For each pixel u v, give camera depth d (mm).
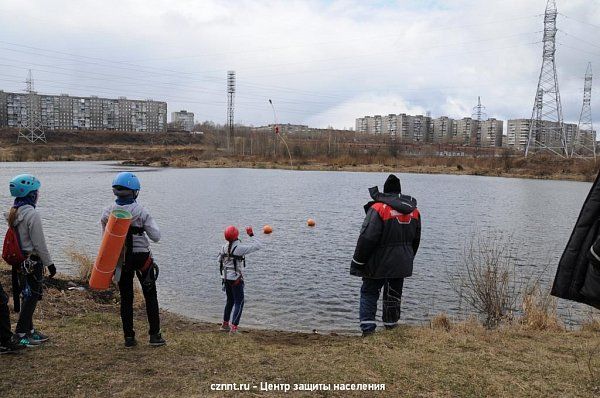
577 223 3621
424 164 87375
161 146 156875
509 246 18781
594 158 74062
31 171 64375
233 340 6816
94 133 160375
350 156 95250
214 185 46125
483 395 4867
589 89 102000
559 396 4875
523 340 6902
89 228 20859
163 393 4691
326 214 26953
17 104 183000
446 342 6645
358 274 7285
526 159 80812
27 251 5723
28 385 4781
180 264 14773
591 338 7074
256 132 141250
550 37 85750
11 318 7180
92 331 6836
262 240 19203
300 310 10555
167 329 7922
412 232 7266
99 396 4602
